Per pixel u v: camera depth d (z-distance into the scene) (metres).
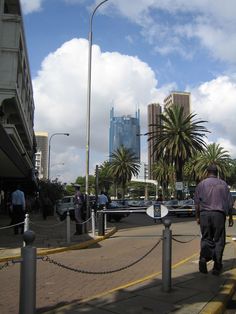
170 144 54.38
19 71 41.81
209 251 8.50
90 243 16.00
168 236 7.31
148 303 6.54
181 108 56.31
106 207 30.22
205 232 8.57
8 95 37.84
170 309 6.23
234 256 11.14
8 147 25.38
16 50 38.25
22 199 18.42
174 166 58.91
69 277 9.29
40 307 6.78
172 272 8.88
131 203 51.34
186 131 55.09
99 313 6.03
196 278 8.28
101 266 10.79
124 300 6.71
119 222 31.23
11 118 46.97
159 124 56.88
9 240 16.12
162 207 9.76
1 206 47.97
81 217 19.00
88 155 22.41
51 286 8.37
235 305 7.04
